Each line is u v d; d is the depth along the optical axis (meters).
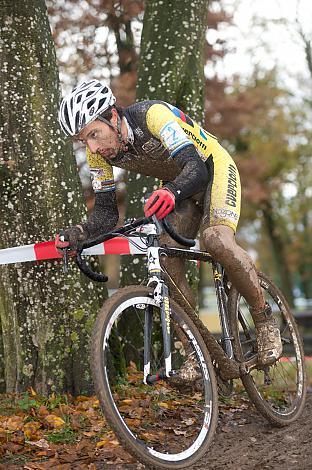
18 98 5.75
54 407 5.37
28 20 5.87
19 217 5.68
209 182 4.69
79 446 4.53
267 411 4.99
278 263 36.75
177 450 4.46
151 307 4.23
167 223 4.06
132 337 6.91
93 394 5.78
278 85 29.25
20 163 5.70
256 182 26.41
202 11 7.66
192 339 4.37
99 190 4.82
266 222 35.53
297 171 34.00
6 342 5.78
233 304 5.05
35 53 5.88
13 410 5.28
